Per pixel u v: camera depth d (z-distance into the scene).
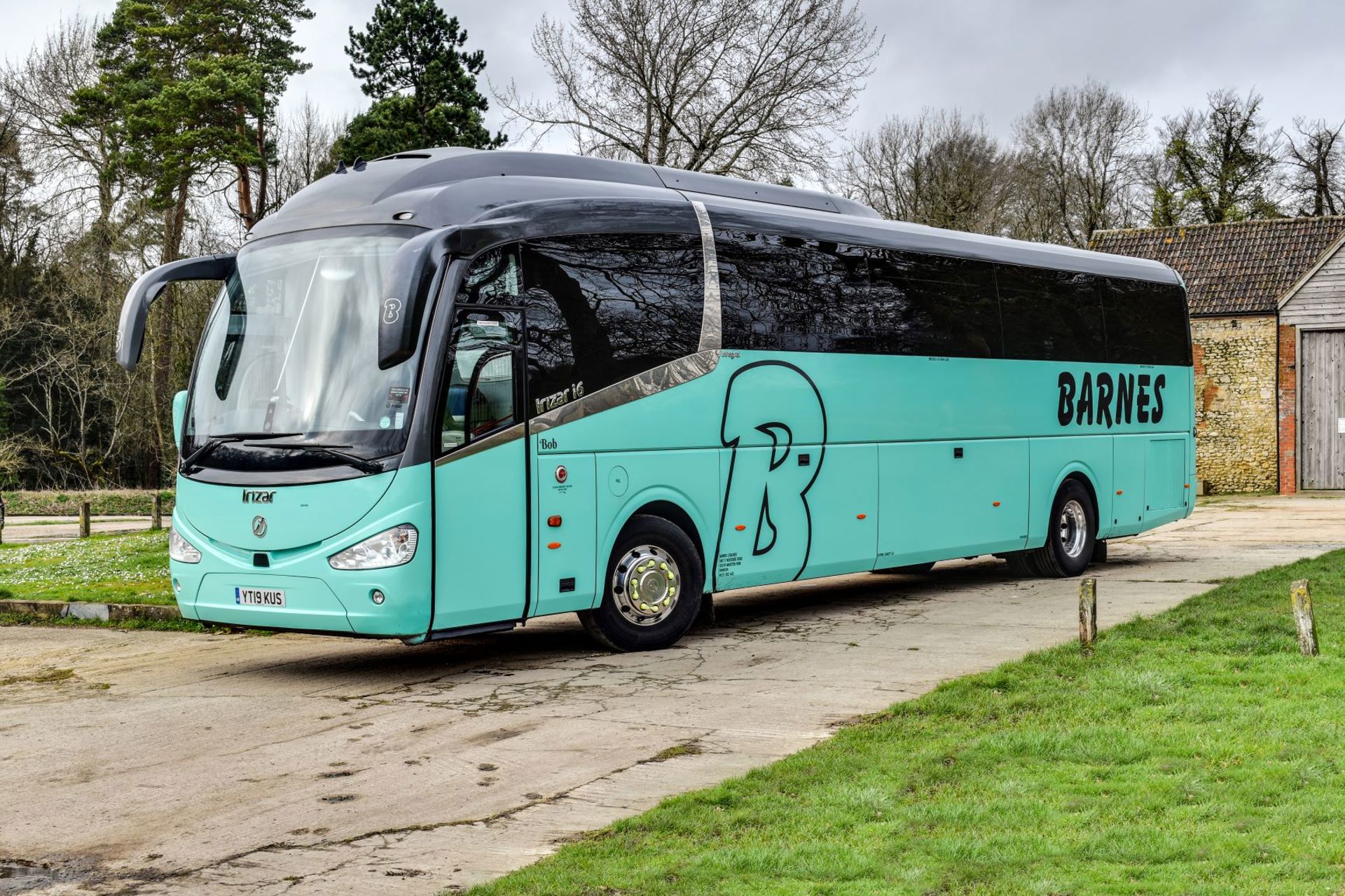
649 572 11.70
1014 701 8.39
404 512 9.90
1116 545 21.39
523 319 10.77
